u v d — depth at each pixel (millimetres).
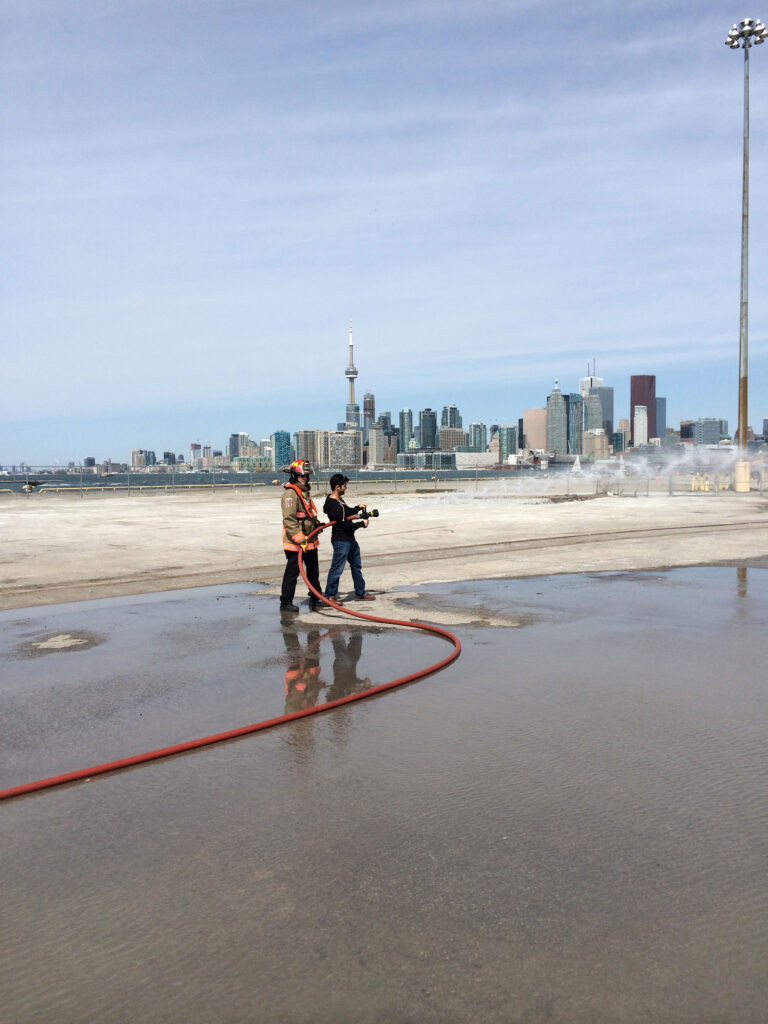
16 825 3369
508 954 2436
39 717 4855
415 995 2256
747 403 36250
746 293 35469
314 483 50625
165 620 7918
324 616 8133
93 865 3010
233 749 4285
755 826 3301
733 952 2439
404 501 32094
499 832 3256
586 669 5930
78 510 26141
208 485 53688
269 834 3254
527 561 12195
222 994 2273
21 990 2299
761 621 7715
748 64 33469
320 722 4734
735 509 24797
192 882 2875
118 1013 2199
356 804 3541
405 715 4855
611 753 4160
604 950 2451
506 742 4340
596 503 29266
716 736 4418
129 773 3951
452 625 7582
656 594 9281
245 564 11906
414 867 2967
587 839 3188
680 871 2930
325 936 2537
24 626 7633
